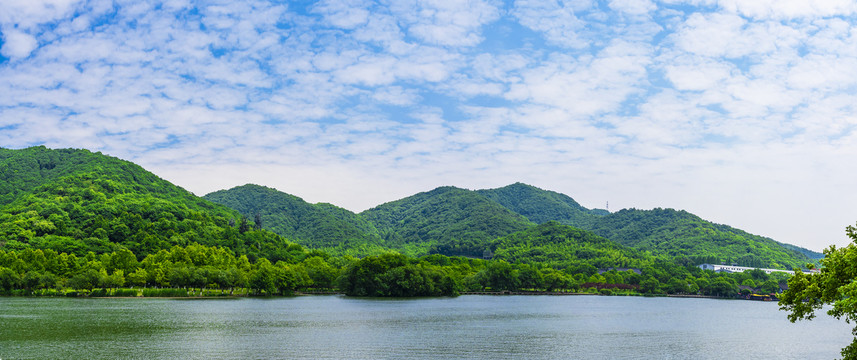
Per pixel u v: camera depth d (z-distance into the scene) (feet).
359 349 411.34
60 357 365.40
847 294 195.21
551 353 413.80
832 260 221.66
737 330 598.34
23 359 358.84
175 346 410.72
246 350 399.44
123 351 388.16
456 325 575.79
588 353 418.92
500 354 404.57
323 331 505.66
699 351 444.14
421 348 421.18
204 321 570.87
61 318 572.92
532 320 652.07
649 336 526.16
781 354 441.27
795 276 231.50
